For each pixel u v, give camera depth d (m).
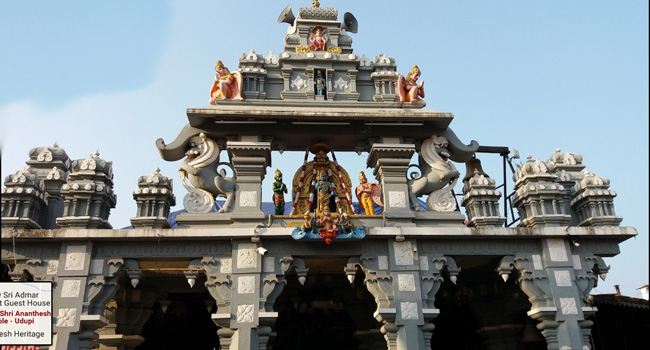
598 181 18.91
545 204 18.45
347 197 18.92
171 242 16.94
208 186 17.98
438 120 18.58
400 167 18.61
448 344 24.36
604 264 18.14
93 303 16.06
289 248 17.03
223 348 15.95
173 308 22.95
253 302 16.20
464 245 17.81
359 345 22.50
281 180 18.89
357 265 17.30
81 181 17.39
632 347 21.44
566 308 17.14
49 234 16.17
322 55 19.88
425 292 16.98
